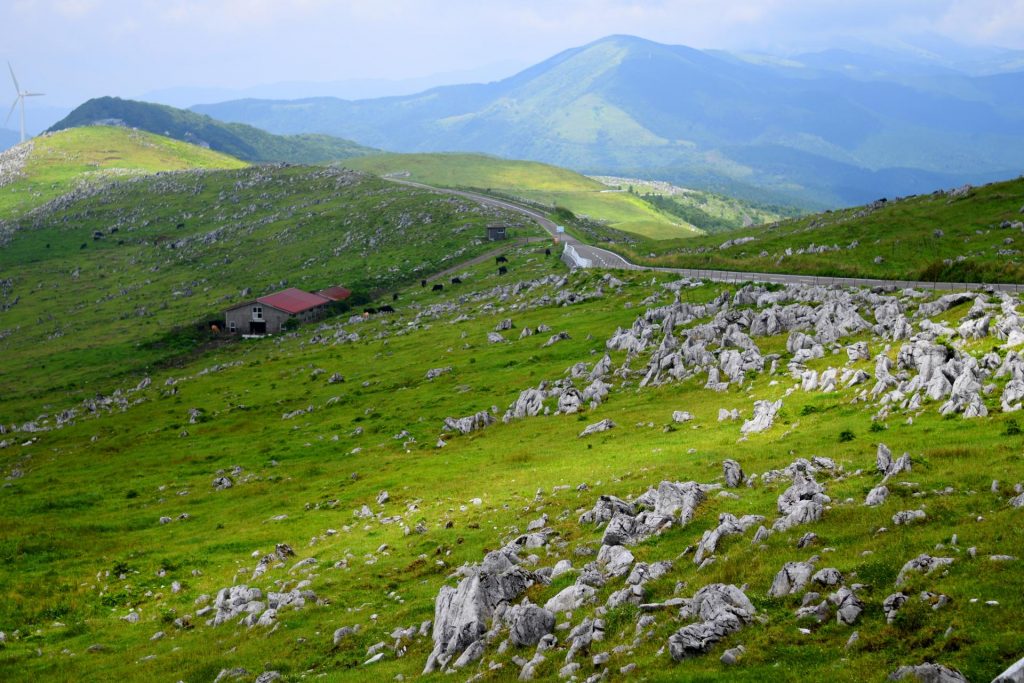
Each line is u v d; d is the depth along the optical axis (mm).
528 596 36438
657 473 52969
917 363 60750
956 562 28234
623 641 29766
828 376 66250
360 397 113000
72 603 53844
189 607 51094
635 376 88250
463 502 59094
